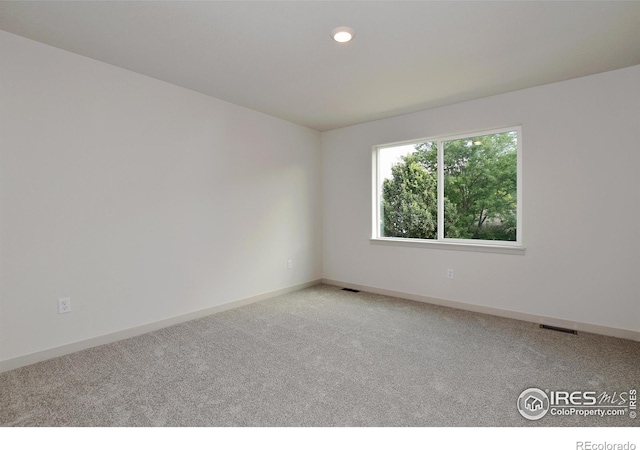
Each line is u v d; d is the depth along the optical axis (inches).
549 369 88.4
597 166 112.5
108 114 105.7
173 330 118.1
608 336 111.4
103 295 105.7
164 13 78.0
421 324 123.9
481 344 105.2
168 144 121.7
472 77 114.7
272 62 103.7
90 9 76.4
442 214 152.9
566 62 103.2
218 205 139.2
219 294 140.0
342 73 111.9
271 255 163.5
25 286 90.4
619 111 108.3
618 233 109.7
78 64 99.1
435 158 156.1
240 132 147.6
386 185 173.2
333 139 187.6
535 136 123.6
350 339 109.6
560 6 74.5
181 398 75.0
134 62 104.5
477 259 139.0
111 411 70.1
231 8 75.9
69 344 98.3
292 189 174.9
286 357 96.3
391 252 165.5
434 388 79.5
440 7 75.2
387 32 86.0
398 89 125.8
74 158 98.7
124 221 110.2
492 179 139.0
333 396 76.1
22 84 89.0
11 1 73.0
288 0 72.7
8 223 87.3
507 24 82.1
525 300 127.7
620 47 93.6
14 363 88.5
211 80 118.7
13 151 87.8
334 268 190.1
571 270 118.2
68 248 98.0
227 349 101.8
